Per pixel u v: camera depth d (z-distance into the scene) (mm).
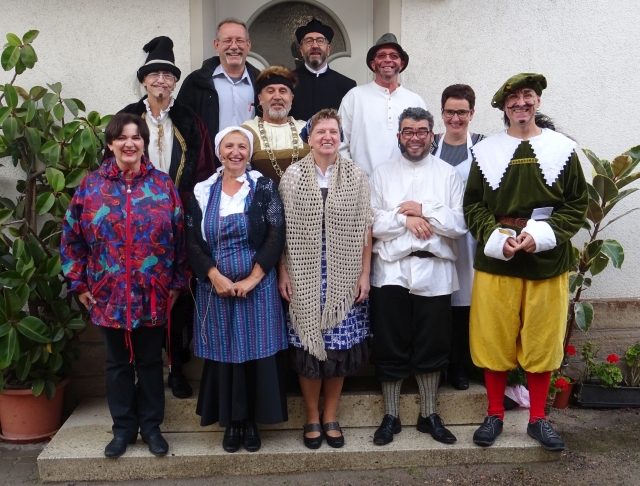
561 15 3637
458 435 2998
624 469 2869
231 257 2676
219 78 3305
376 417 3096
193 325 2936
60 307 3107
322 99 3502
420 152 2881
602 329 3766
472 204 2895
